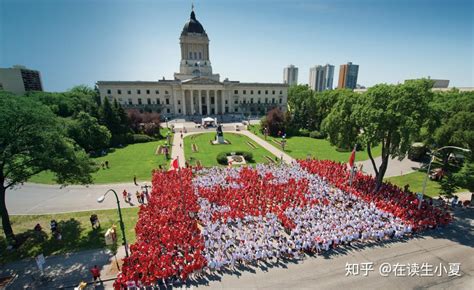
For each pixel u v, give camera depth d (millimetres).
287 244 21328
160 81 116125
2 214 21594
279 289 17141
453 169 42062
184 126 88312
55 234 22828
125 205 29938
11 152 20406
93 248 21672
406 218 24938
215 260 18938
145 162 48062
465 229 24516
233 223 25031
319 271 18906
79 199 31719
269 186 32719
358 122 30000
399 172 41969
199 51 129750
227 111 125312
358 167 44844
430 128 30344
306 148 60250
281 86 130000
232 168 40812
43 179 38875
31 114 19938
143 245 19875
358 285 17516
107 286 17688
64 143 22297
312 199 29047
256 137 72125
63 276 18516
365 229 23109
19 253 21062
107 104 63375
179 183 32344
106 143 57156
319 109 80250
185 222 23719
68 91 113062
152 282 17203
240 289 17141
